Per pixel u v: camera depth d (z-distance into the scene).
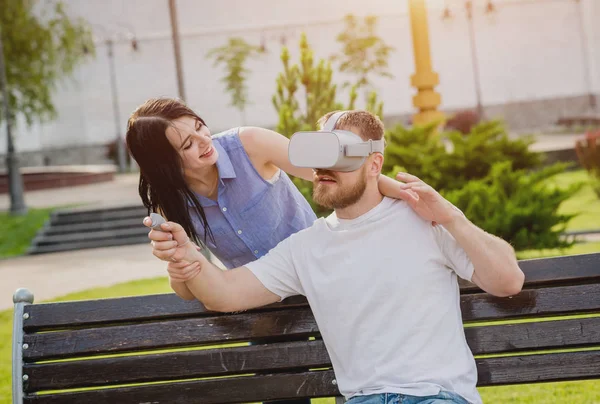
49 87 26.03
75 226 17.38
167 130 2.76
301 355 2.84
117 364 2.87
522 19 43.38
